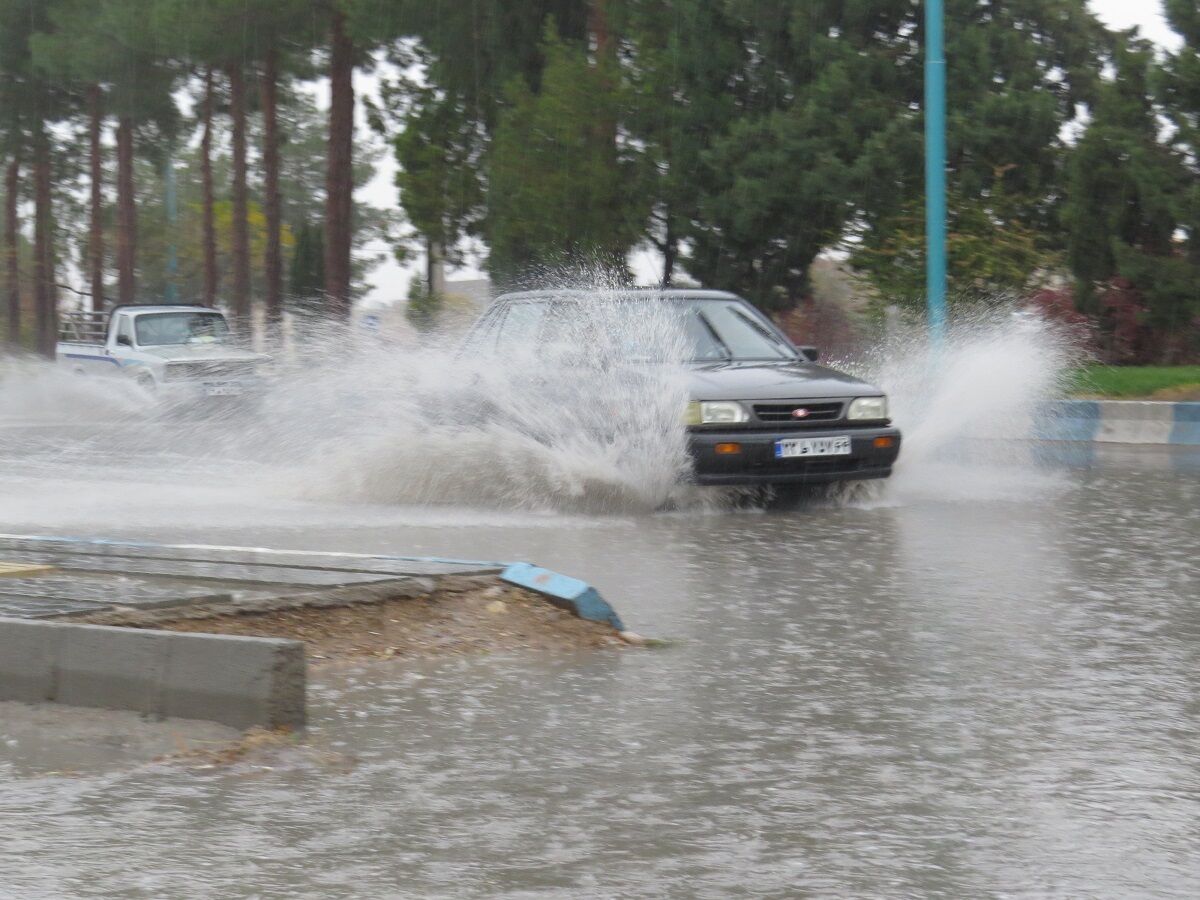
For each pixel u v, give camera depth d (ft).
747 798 20.12
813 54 118.01
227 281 324.39
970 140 113.19
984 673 26.99
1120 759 21.72
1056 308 98.53
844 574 37.86
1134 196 97.45
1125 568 38.40
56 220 295.07
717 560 40.29
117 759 22.22
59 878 17.37
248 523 48.32
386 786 20.79
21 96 231.91
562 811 19.65
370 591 30.68
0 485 60.34
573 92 121.19
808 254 124.16
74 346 118.01
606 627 30.86
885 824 19.04
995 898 16.60
